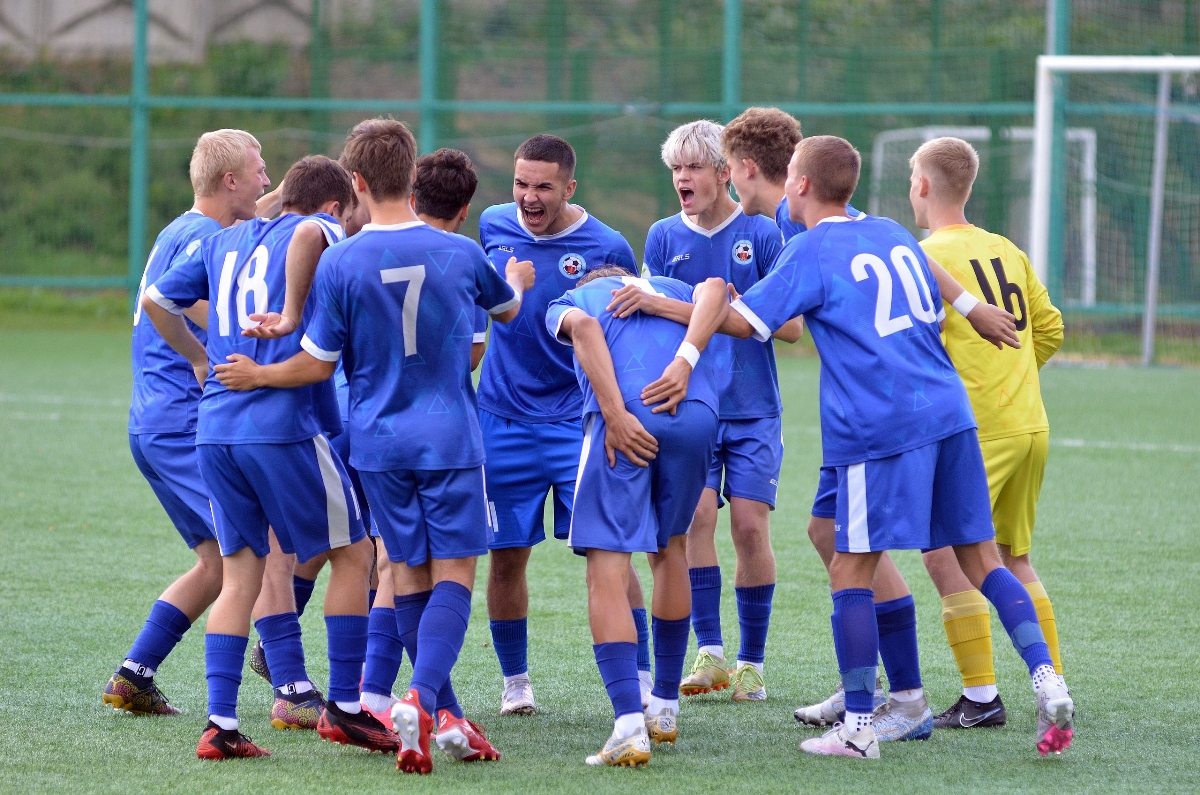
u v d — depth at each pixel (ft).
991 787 39.55
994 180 202.69
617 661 42.04
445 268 42.22
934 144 51.34
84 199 221.66
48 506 86.53
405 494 42.57
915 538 42.42
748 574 52.03
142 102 204.33
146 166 207.82
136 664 46.47
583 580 70.18
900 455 42.50
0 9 233.76
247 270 44.16
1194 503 89.76
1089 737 45.03
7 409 129.49
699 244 56.34
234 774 40.42
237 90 223.51
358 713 42.93
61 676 51.62
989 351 48.73
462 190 46.26
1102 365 181.06
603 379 42.37
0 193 220.84
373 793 38.60
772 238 55.77
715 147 54.39
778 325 43.62
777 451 54.19
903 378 42.68
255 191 49.78
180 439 48.83
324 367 42.52
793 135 52.49
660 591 44.73
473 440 42.88
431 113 206.28
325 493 44.06
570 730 46.50
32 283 208.23
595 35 215.10
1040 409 49.55
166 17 230.48
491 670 55.16
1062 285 192.03
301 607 53.62
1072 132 199.21
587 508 42.80
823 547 50.21
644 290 44.32
